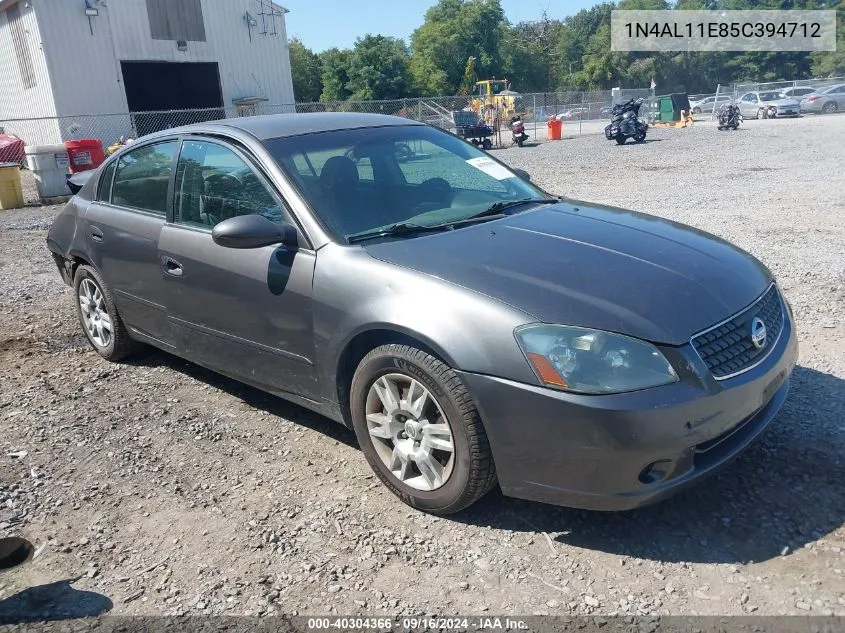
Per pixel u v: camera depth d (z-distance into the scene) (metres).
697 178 14.19
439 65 80.56
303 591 2.77
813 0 75.06
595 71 80.38
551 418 2.73
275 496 3.43
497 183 4.36
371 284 3.22
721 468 2.94
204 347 4.22
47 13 24.61
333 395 3.49
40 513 3.38
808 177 13.38
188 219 4.23
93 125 25.86
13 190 15.35
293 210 3.62
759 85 43.44
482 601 2.66
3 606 2.76
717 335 2.92
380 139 4.27
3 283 7.97
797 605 2.53
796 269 6.73
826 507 3.07
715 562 2.79
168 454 3.88
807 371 4.42
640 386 2.68
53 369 5.21
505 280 3.02
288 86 31.70
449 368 2.94
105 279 4.94
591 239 3.48
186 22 27.97
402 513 3.24
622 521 3.07
